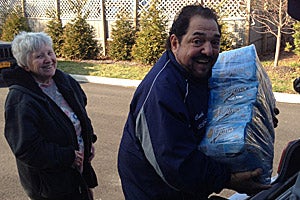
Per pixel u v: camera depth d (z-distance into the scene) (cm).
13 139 247
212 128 182
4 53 915
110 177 454
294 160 201
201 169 173
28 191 269
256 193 188
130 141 199
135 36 1233
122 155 206
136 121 189
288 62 1059
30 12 1512
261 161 180
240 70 199
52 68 265
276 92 820
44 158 248
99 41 1345
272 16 1021
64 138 262
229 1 1134
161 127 174
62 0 1400
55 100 270
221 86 196
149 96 182
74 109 277
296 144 202
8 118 249
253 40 1152
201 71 181
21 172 265
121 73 1066
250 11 1109
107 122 662
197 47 177
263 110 191
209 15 180
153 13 1159
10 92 254
